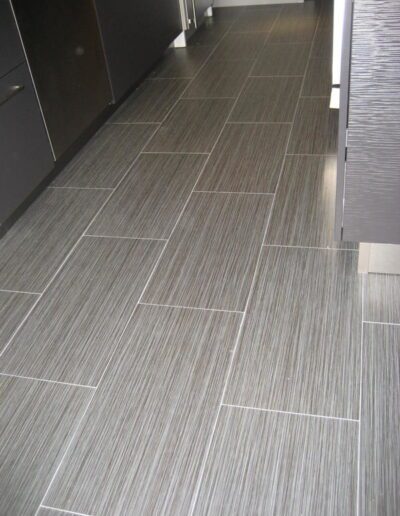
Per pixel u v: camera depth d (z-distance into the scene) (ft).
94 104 8.33
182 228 6.33
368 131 4.32
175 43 12.28
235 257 5.79
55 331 5.14
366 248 5.17
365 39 3.92
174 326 5.04
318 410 4.17
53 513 3.70
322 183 6.83
